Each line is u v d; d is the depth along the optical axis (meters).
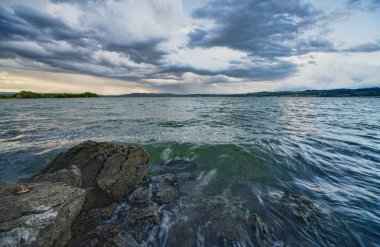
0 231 4.46
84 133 20.03
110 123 26.66
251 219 6.68
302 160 11.90
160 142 15.84
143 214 6.83
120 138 17.59
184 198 8.17
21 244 4.50
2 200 5.30
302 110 50.47
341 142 16.16
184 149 14.12
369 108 59.50
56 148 14.93
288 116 36.06
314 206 7.35
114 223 6.61
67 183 7.17
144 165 9.79
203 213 7.15
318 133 19.84
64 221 5.53
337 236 6.00
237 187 9.11
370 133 20.17
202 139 16.77
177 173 10.80
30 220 4.84
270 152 12.95
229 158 12.21
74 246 5.62
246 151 13.03
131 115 37.44
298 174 10.32
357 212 7.11
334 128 23.08
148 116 35.47
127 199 8.00
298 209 7.13
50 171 8.95
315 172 10.54
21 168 11.52
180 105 75.94
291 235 6.06
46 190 5.96
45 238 4.87
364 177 9.96
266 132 20.00
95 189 7.93
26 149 14.72
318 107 62.94
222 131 20.50
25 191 5.80
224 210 7.31
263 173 10.43
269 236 6.00
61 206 5.53
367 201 7.82
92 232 6.09
